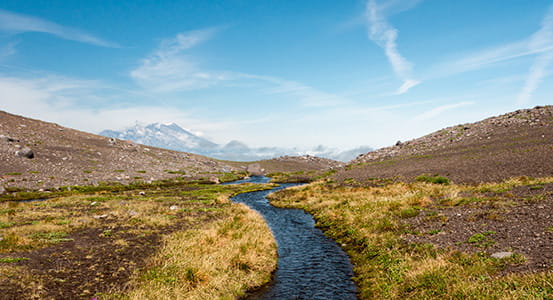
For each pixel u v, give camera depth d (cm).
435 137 9906
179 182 7556
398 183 4253
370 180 5297
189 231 2189
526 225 1538
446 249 1474
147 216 2752
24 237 1816
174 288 1240
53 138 9325
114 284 1255
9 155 6538
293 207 4091
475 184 3381
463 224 1803
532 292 888
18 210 3027
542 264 1079
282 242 2334
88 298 1123
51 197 4712
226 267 1538
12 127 9181
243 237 2053
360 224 2369
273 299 1344
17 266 1363
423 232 1831
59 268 1396
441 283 1112
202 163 12131
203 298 1242
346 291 1413
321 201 3956
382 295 1260
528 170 3509
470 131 9194
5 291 1113
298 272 1680
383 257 1639
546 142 5338
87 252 1666
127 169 7938
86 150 8838
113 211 3011
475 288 992
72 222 2405
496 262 1186
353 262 1811
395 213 2375
